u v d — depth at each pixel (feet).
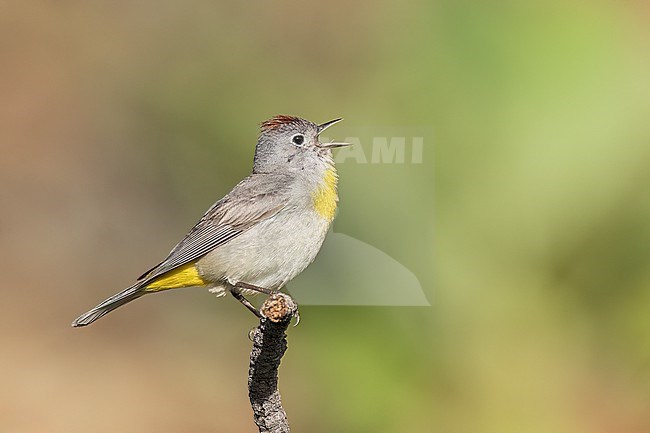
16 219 55.21
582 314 33.45
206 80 46.26
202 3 50.34
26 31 59.52
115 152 54.54
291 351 34.32
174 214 51.29
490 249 33.53
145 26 54.03
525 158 33.73
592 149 33.42
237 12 48.98
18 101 58.18
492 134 34.27
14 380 47.75
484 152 34.17
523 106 34.19
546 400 33.09
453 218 33.81
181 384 46.98
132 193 53.88
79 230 54.85
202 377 47.16
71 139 56.65
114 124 54.90
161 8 53.06
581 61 34.37
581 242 33.35
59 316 52.31
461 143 34.50
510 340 33.22
